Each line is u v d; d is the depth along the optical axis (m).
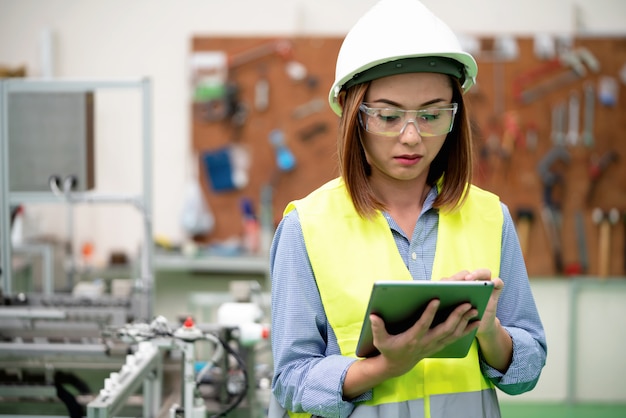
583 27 4.41
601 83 4.34
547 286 4.50
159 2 4.40
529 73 4.33
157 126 4.46
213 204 4.41
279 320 1.38
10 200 2.68
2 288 2.71
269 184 4.39
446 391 1.35
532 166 4.37
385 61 1.27
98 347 2.18
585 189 4.39
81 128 2.67
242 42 4.33
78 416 2.19
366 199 1.38
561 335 4.52
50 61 4.34
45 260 3.66
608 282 4.40
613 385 4.52
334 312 1.35
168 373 2.45
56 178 2.68
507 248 1.45
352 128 1.34
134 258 4.36
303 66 4.33
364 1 4.39
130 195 2.70
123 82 2.71
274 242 1.45
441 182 1.45
